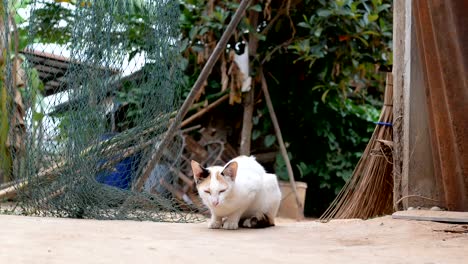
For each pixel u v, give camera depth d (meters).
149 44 5.12
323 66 8.34
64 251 2.56
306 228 4.11
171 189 6.71
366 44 7.74
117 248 2.73
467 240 3.32
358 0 7.69
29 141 4.78
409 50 4.59
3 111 6.06
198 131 8.67
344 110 9.00
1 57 5.93
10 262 2.21
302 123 8.94
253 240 3.36
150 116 5.13
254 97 8.58
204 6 7.79
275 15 8.19
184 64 7.84
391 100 4.89
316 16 7.72
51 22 4.95
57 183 4.73
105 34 4.71
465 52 4.08
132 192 4.93
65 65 5.03
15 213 4.92
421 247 3.10
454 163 4.29
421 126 4.56
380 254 2.83
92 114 4.68
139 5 5.11
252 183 3.96
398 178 4.71
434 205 4.49
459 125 4.21
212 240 3.28
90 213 4.71
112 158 4.97
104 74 4.75
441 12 4.13
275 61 8.60
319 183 9.15
